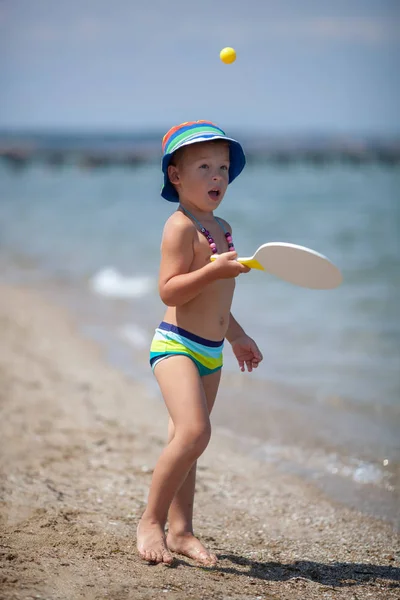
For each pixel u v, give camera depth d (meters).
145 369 8.52
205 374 3.76
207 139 3.63
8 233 23.41
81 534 3.99
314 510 4.88
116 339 9.89
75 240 21.42
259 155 73.50
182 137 3.71
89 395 7.36
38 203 35.53
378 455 5.97
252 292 12.94
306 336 9.90
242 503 4.95
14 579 3.15
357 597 3.47
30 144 100.44
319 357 8.88
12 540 3.78
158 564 3.57
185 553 3.83
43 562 3.42
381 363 8.60
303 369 8.38
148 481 5.16
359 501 5.09
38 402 6.99
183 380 3.59
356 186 42.50
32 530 4.02
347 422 6.71
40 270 16.14
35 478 5.04
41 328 10.41
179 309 3.72
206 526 4.48
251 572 3.71
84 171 65.38
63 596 3.04
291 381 7.95
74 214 29.75
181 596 3.18
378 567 3.95
